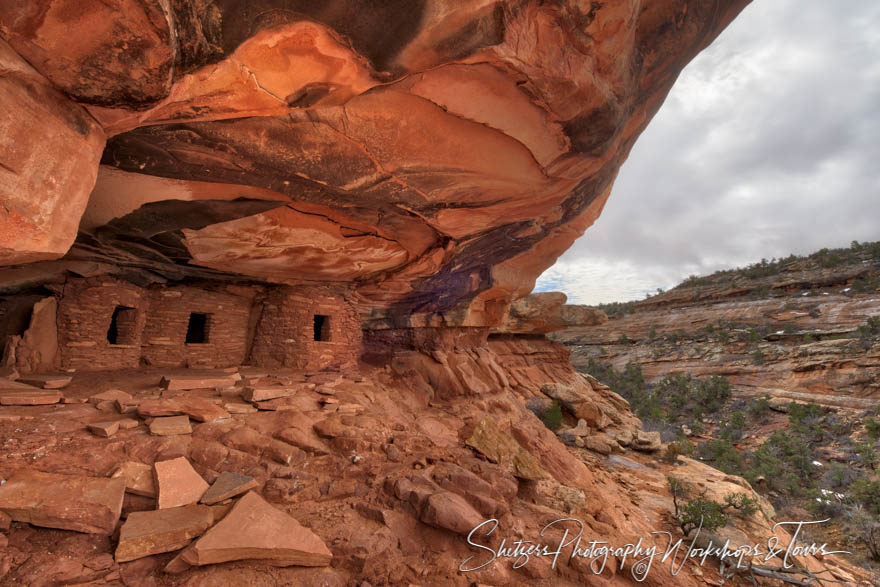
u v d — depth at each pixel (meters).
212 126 3.03
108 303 6.63
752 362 42.28
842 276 56.19
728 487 9.28
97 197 4.16
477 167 4.06
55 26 1.54
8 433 3.55
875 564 11.67
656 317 66.56
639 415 36.75
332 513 3.85
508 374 15.69
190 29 1.81
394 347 9.57
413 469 4.75
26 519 2.84
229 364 8.27
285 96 2.41
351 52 2.23
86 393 4.98
